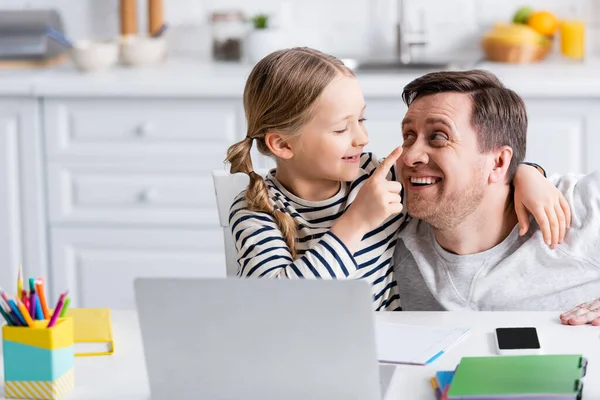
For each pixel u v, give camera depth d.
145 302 1.37
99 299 3.62
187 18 4.09
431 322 1.73
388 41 4.03
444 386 1.38
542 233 1.86
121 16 3.97
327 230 1.94
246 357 1.37
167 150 3.48
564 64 3.66
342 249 1.78
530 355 1.49
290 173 1.97
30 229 3.58
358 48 4.05
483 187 1.85
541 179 1.92
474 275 1.93
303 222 1.95
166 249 3.57
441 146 1.81
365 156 2.05
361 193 1.80
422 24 4.00
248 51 3.78
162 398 1.42
